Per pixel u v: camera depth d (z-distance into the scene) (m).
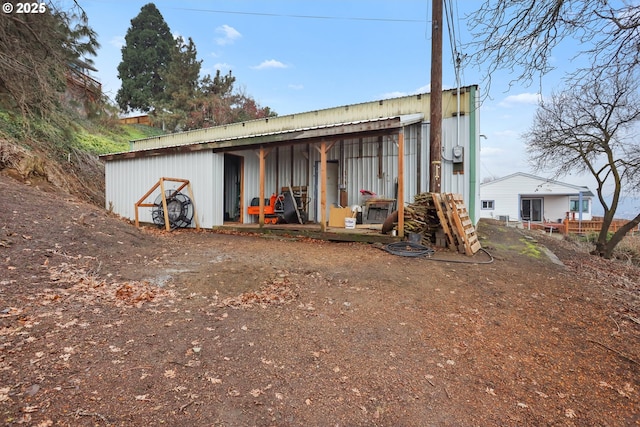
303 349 2.56
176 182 9.39
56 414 1.66
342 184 9.21
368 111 9.26
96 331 2.57
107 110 10.56
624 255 10.12
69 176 10.48
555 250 8.14
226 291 3.76
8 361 2.04
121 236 5.67
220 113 24.03
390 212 8.41
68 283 3.49
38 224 4.88
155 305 3.22
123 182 10.55
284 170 10.14
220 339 2.63
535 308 3.64
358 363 2.41
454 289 4.12
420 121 8.20
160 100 25.70
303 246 6.56
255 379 2.14
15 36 7.60
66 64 8.70
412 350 2.64
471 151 7.67
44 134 10.73
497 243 7.56
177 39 25.14
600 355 2.70
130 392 1.90
